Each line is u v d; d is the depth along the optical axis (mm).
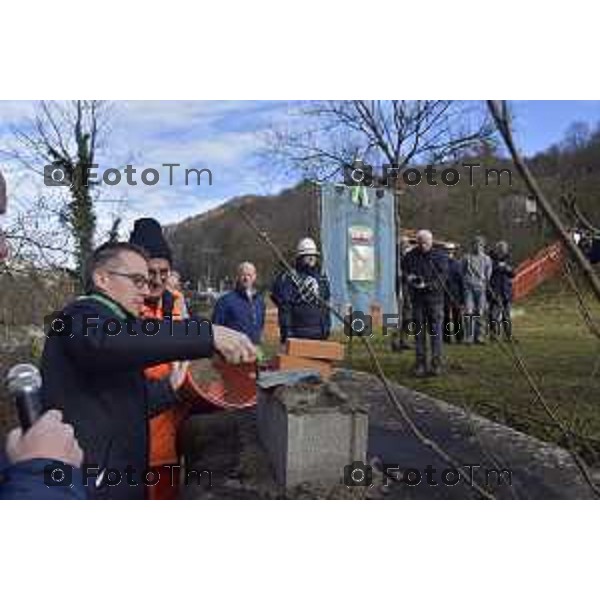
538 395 1975
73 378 2428
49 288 7207
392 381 7324
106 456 2441
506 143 1113
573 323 12172
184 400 3439
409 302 7609
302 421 3912
